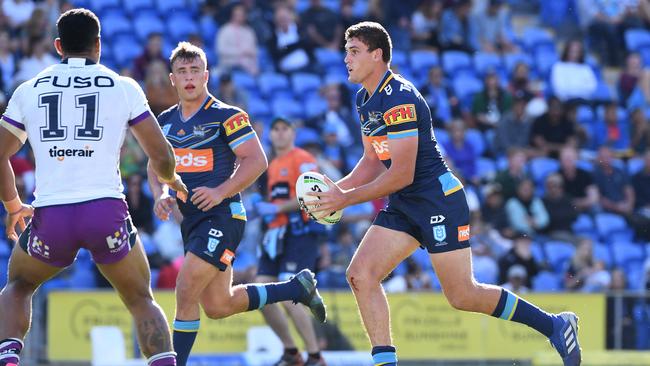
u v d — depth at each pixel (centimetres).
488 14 6272
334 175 4409
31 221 1900
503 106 5500
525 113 5397
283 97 5512
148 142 1905
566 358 2289
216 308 2341
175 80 2283
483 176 5134
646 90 5997
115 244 1873
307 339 2941
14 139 1897
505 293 2244
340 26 5841
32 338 3628
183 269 2264
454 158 5112
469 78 5884
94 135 1852
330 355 3522
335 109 5094
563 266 4603
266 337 3694
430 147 2194
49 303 3647
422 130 2181
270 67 5694
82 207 1844
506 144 5309
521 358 3878
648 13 6600
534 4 6794
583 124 5669
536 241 4656
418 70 5928
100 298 3672
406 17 6069
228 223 2291
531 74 6178
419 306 3847
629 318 3894
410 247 2194
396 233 2183
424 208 2177
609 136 5634
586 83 5944
